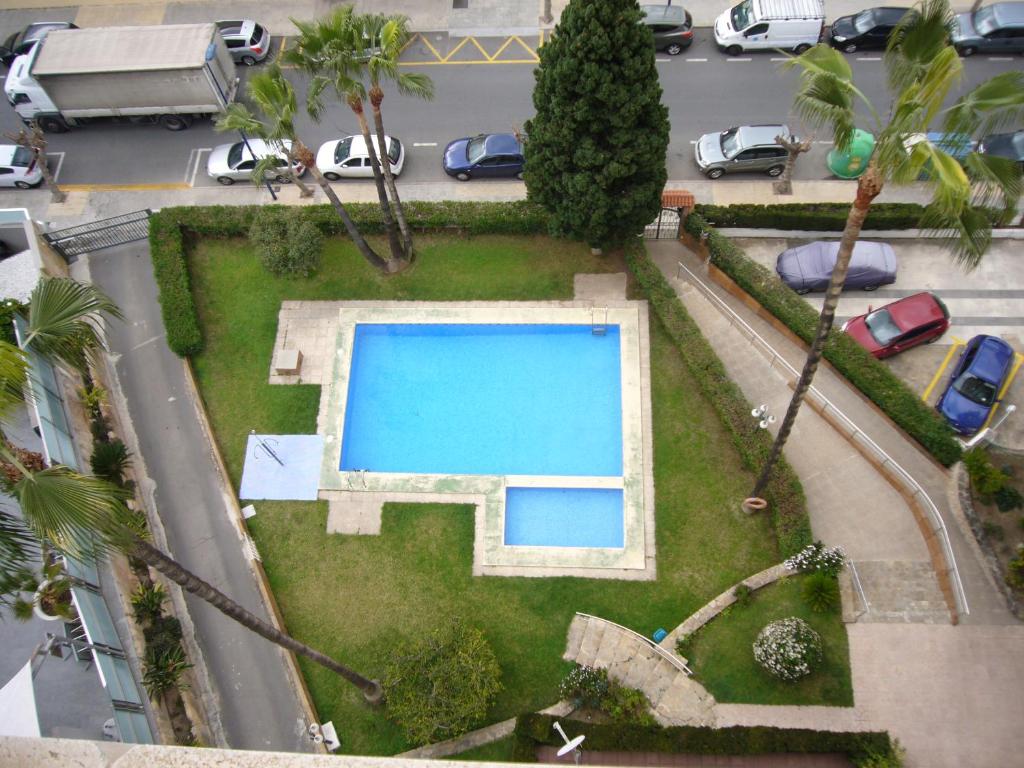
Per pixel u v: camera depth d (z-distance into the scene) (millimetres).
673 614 22469
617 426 25891
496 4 35656
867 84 32031
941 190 12812
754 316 27219
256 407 26844
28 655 21875
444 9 35719
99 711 20797
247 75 34438
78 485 13109
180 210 29500
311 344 27750
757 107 31844
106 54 30578
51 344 15039
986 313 27109
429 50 34625
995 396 24266
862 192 14406
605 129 23406
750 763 19031
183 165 32469
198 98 31531
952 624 20406
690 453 24547
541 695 21656
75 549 13297
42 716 20797
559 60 22250
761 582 21688
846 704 19922
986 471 21188
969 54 32062
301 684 22453
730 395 24359
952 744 19016
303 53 23156
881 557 21656
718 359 25031
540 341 27375
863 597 20953
